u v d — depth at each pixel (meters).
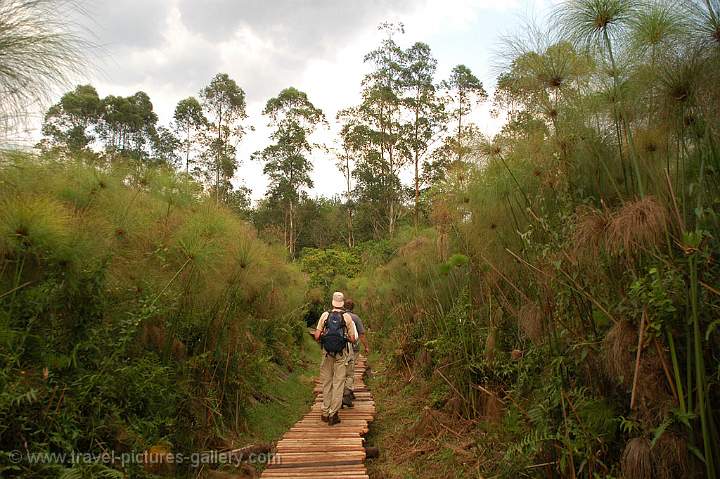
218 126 27.61
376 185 28.78
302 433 5.90
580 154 3.45
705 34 2.47
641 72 2.77
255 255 5.84
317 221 39.12
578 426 2.96
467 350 5.79
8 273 3.31
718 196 2.47
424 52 25.81
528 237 3.83
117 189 4.50
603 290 2.93
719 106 2.45
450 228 6.07
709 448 2.20
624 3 2.83
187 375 4.95
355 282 19.92
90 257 3.74
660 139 2.78
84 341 3.58
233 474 4.64
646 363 2.46
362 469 4.71
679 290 2.38
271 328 9.93
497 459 4.13
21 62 2.74
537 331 3.56
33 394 2.89
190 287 5.06
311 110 34.59
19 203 3.17
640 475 2.42
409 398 7.74
